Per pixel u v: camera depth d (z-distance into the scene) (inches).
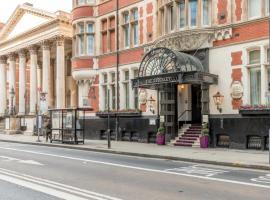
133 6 1153.4
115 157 759.7
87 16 1277.1
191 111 1011.3
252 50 845.2
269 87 725.3
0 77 2022.6
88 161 679.1
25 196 369.1
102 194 379.2
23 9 1819.6
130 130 1127.6
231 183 447.5
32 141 1202.6
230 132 861.2
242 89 850.8
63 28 1611.7
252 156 703.7
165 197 366.3
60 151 898.1
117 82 1186.0
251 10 855.7
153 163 653.9
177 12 957.2
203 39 914.7
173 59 870.4
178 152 786.2
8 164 625.9
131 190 401.7
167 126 986.7
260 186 427.2
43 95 1234.6
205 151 804.0
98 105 1254.9
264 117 799.1
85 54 1274.6
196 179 477.4
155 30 1070.4
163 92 997.8
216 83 895.1
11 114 1834.4
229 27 875.4
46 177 489.7
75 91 1831.9
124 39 1191.6
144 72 949.8
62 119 1107.9
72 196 368.5
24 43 1809.8
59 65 1609.3
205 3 927.0
